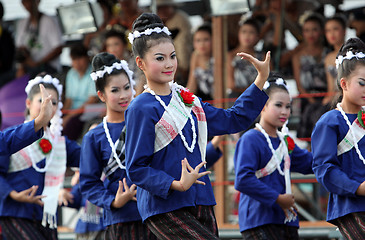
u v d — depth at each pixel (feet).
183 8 58.80
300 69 51.75
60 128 36.47
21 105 55.36
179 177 25.11
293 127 51.29
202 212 25.50
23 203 34.30
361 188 27.66
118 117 33.76
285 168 35.32
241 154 34.81
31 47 60.23
